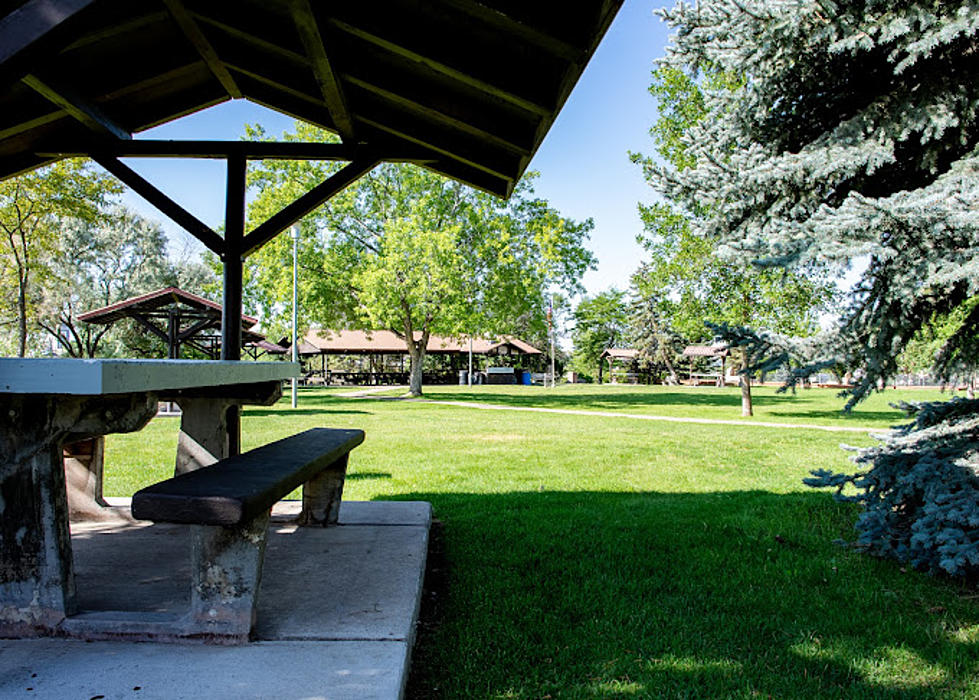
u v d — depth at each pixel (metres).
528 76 3.01
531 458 7.97
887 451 3.72
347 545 3.33
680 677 2.22
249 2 3.43
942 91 3.73
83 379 1.50
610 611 2.81
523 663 2.30
